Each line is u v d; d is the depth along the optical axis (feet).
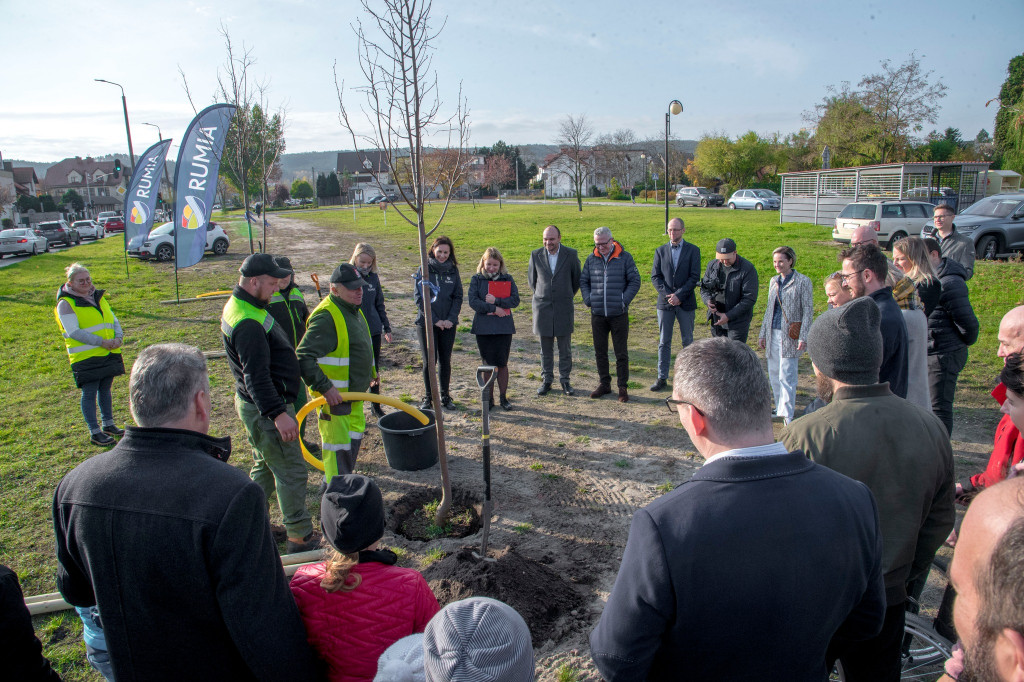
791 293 18.28
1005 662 3.12
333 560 6.03
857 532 4.83
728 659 4.63
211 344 29.76
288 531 12.84
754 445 4.96
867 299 7.14
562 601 11.03
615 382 24.21
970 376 23.45
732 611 4.50
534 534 13.44
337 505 5.80
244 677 5.71
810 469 4.92
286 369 12.10
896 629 6.81
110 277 52.42
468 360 27.20
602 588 11.62
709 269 21.04
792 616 4.55
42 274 60.39
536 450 17.88
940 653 8.20
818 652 4.75
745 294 20.24
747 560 4.48
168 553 5.27
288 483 12.59
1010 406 7.70
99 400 18.40
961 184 88.84
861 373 7.05
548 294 21.70
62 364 27.09
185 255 34.47
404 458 16.31
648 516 4.77
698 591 4.50
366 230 98.32
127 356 27.89
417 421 17.53
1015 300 34.63
